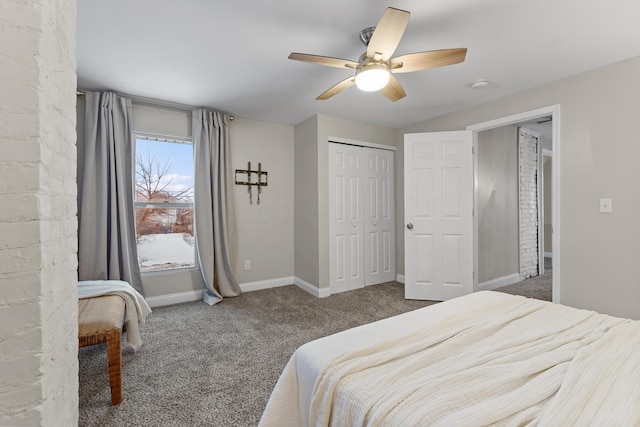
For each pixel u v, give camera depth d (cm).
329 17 186
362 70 191
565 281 269
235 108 354
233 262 382
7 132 74
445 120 374
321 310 322
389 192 441
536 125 434
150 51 226
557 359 101
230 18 187
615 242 241
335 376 100
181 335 260
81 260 286
